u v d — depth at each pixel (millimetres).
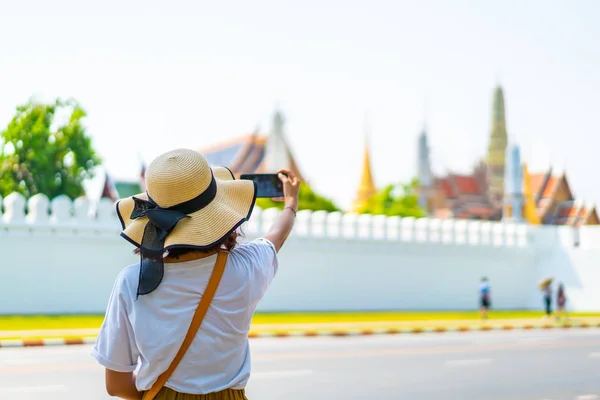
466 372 15945
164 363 3639
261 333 23484
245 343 3848
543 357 19016
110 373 3756
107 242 29391
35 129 59406
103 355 3705
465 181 149875
